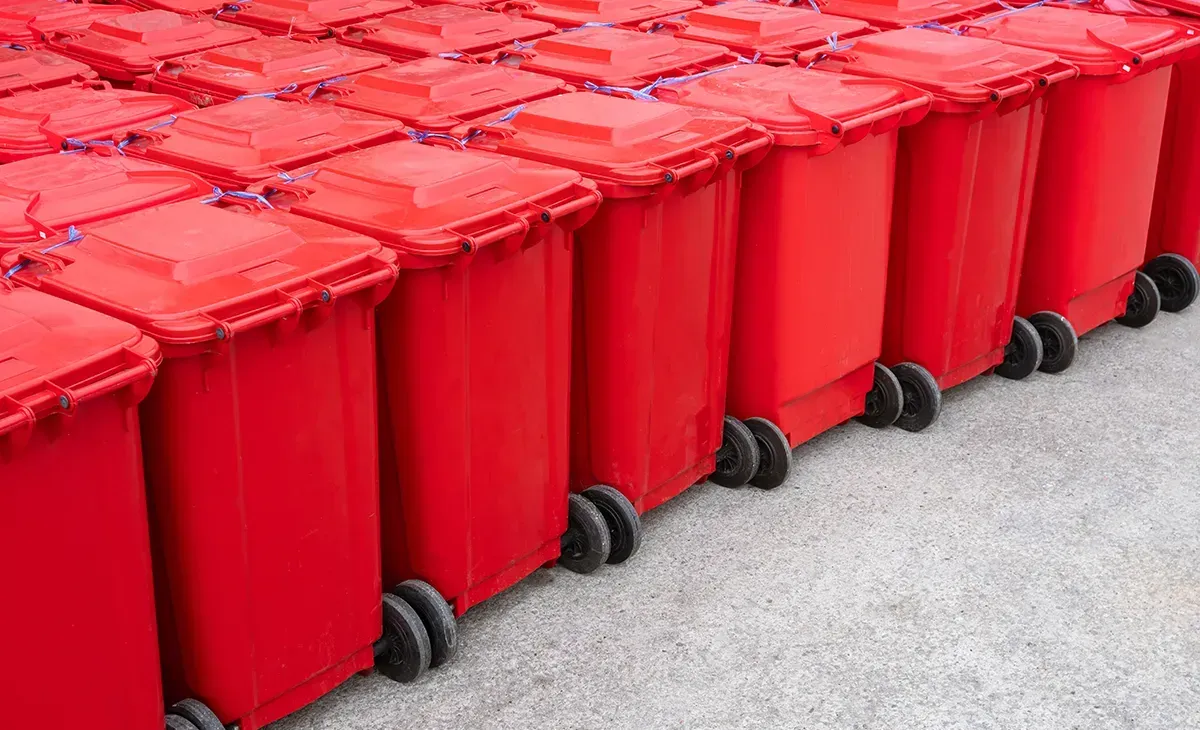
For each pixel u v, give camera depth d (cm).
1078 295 570
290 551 313
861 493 470
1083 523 454
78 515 259
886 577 419
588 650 380
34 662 262
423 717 351
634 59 487
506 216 334
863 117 424
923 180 488
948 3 604
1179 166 618
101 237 302
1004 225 513
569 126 396
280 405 296
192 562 295
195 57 495
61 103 416
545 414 377
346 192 345
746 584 414
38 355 249
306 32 558
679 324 412
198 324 267
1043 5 597
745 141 404
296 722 347
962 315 516
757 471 467
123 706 284
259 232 306
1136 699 366
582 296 394
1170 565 430
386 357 339
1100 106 524
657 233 387
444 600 365
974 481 480
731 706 359
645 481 424
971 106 464
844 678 371
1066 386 563
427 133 407
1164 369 582
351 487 323
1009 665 379
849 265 459
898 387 508
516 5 598
